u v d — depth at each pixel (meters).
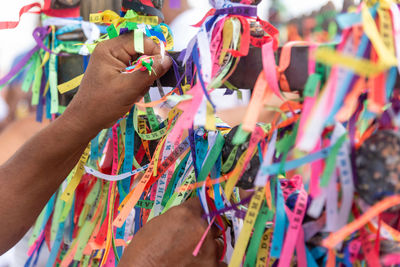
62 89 0.80
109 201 0.75
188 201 0.62
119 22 0.72
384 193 0.48
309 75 0.51
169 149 0.70
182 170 0.71
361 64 0.43
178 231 0.58
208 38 0.61
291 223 0.54
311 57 0.52
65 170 0.74
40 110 1.00
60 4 0.94
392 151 0.48
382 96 0.45
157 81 0.72
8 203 0.72
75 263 0.94
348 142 0.51
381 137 0.49
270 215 0.58
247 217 0.57
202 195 0.60
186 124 0.54
